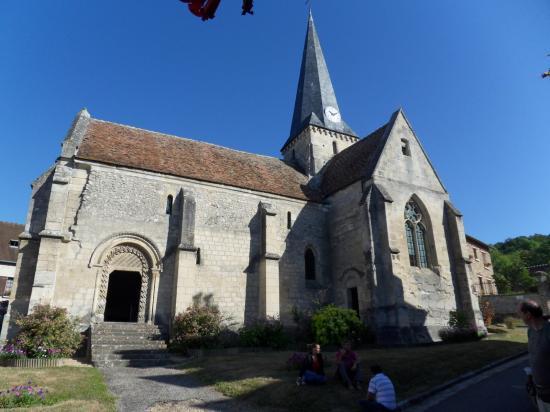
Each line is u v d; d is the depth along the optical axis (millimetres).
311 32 34031
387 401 6766
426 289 19094
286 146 30891
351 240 20672
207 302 17828
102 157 17688
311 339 17094
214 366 11766
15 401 7188
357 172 21797
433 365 10672
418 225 21000
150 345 14938
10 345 12969
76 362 13336
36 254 15992
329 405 7660
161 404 7832
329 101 30766
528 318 4344
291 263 20688
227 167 22375
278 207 21484
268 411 7539
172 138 23109
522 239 67562
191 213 18062
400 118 22797
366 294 18625
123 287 23797
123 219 17125
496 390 8555
